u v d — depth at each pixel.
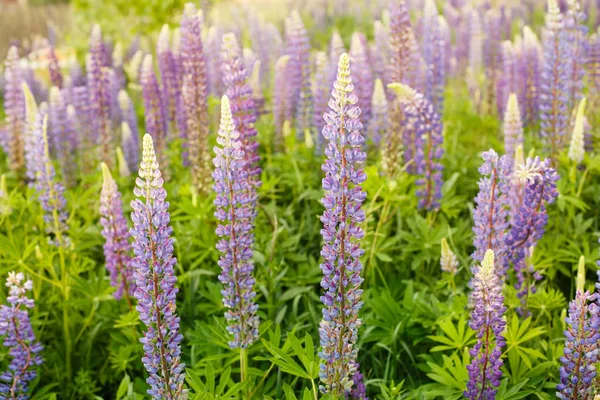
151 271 1.24
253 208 1.68
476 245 1.48
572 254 1.69
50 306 1.69
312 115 2.24
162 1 4.48
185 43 1.94
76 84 2.87
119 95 2.39
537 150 2.10
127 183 2.13
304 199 2.00
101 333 1.69
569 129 1.99
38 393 1.52
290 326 1.61
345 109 1.20
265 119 2.42
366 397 1.42
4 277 1.72
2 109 3.25
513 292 1.55
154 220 1.23
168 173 2.15
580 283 1.38
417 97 1.77
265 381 1.53
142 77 2.14
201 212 1.81
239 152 1.33
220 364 1.50
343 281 1.24
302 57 2.21
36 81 2.97
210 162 1.99
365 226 1.71
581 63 2.01
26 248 1.64
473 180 2.01
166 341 1.25
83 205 2.00
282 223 1.88
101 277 1.64
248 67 2.55
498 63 2.69
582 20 2.00
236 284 1.34
